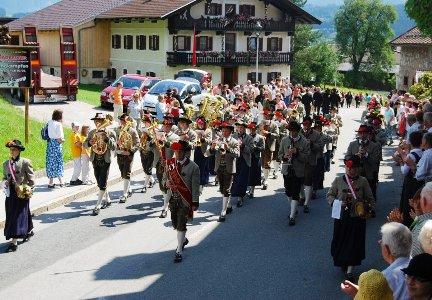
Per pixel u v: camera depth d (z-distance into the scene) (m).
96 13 54.62
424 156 9.80
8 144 10.77
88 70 54.44
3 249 10.87
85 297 8.80
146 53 50.62
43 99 31.34
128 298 8.75
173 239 11.52
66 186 15.29
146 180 15.29
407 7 17.45
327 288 9.17
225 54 50.38
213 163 16.92
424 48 53.03
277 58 53.66
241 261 10.33
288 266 10.10
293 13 54.31
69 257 10.47
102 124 13.10
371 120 15.12
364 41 100.94
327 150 17.36
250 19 51.31
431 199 6.51
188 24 48.47
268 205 14.24
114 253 10.70
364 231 9.49
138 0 54.50
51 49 54.94
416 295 4.27
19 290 9.05
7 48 18.72
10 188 10.74
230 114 18.86
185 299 8.72
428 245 5.52
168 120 13.70
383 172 18.94
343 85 100.88
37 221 12.62
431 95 30.81
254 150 14.06
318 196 15.23
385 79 101.88
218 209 13.80
